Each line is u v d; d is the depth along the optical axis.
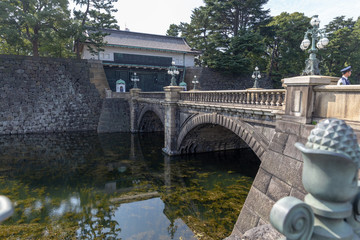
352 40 41.97
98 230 8.65
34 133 26.53
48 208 10.32
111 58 33.50
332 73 43.66
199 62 48.56
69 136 25.95
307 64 7.00
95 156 18.56
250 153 19.55
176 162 17.06
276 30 39.62
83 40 28.67
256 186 6.46
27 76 26.25
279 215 1.56
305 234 1.62
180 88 17.81
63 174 14.60
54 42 30.34
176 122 18.19
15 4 26.98
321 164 1.53
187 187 12.70
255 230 3.73
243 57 37.34
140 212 10.02
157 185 13.00
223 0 37.41
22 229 8.62
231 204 10.62
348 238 1.64
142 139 25.31
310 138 1.68
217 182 13.38
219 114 12.34
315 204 1.68
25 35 27.30
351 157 1.48
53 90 27.52
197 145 19.11
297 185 5.28
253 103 9.62
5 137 24.42
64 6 28.16
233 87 38.69
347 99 4.78
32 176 14.30
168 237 8.21
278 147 6.13
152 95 23.88
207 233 8.43
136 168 15.80
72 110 28.44
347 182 1.51
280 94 8.11
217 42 37.75
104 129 28.98
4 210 1.08
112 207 10.47
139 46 34.59
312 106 5.53
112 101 29.81
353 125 4.61
